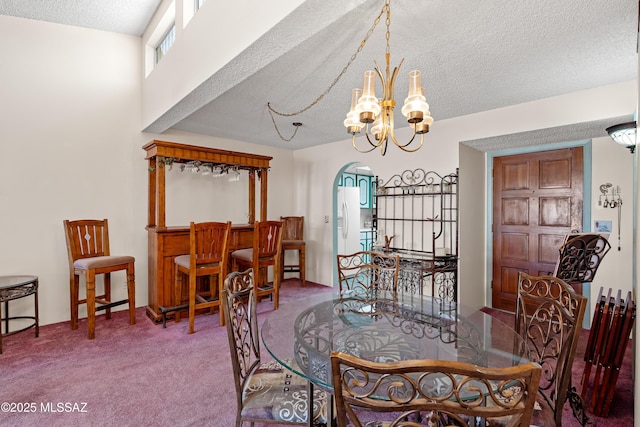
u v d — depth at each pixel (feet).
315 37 6.47
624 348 6.22
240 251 12.63
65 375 7.58
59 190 11.03
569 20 5.82
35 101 10.54
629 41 6.51
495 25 6.00
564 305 5.28
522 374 2.53
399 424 2.99
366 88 5.55
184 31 8.72
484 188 13.51
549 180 11.93
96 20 11.14
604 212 10.78
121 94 12.29
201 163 12.52
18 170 10.27
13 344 9.25
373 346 5.07
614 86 8.65
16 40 10.21
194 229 10.13
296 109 11.09
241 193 16.12
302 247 16.47
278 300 12.75
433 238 11.10
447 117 11.79
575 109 9.24
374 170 14.62
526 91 9.23
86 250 11.03
